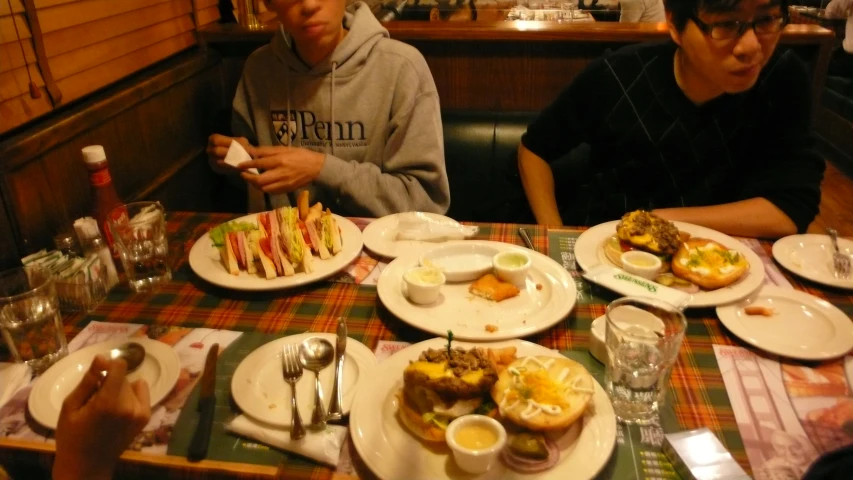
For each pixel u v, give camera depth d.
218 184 2.29
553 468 0.72
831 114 4.25
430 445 0.76
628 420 0.81
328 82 1.70
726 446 0.77
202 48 2.17
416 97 1.68
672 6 1.35
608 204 1.70
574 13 2.63
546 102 2.32
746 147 1.57
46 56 1.39
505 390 0.80
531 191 1.75
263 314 1.08
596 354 0.94
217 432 0.81
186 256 1.29
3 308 0.94
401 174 1.68
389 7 2.97
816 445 0.76
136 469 0.77
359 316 1.07
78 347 0.99
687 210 1.42
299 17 1.53
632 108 1.60
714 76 1.32
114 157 1.65
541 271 1.17
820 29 2.10
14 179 1.29
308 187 1.75
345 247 1.27
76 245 1.28
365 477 0.73
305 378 0.90
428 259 1.21
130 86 1.71
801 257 1.22
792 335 0.98
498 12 2.72
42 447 0.79
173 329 1.03
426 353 0.83
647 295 1.07
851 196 3.56
